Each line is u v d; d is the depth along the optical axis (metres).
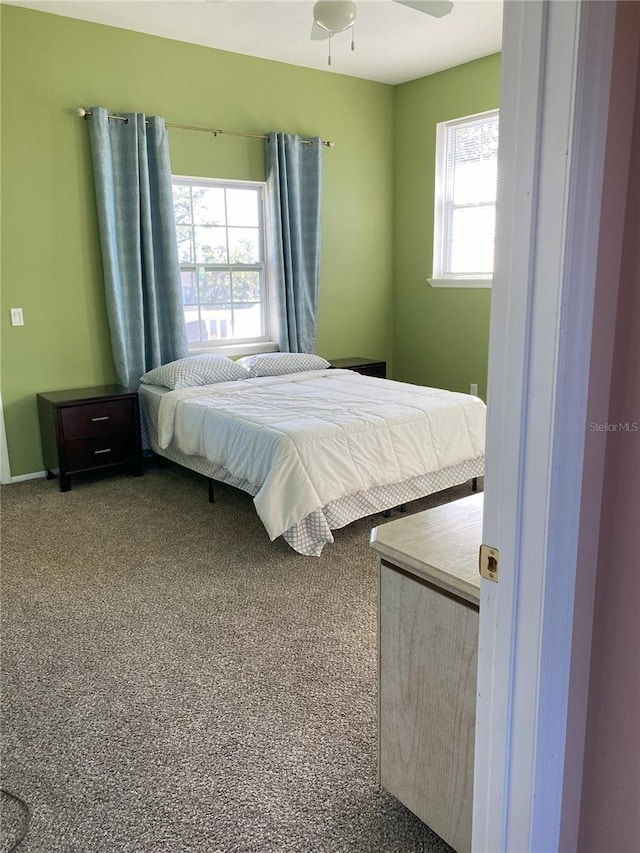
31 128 3.97
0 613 2.61
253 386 4.26
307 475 2.99
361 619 2.55
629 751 1.03
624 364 0.91
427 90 5.32
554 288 0.83
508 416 0.92
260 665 2.25
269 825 1.59
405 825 1.59
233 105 4.74
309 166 5.12
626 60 0.82
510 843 1.09
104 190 4.19
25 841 1.55
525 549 0.94
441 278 5.56
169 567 3.02
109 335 4.50
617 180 0.85
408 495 3.49
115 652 2.34
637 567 0.95
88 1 3.75
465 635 1.30
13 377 4.18
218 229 4.91
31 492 4.07
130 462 4.30
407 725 1.50
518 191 0.84
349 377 4.62
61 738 1.90
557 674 0.98
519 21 0.80
